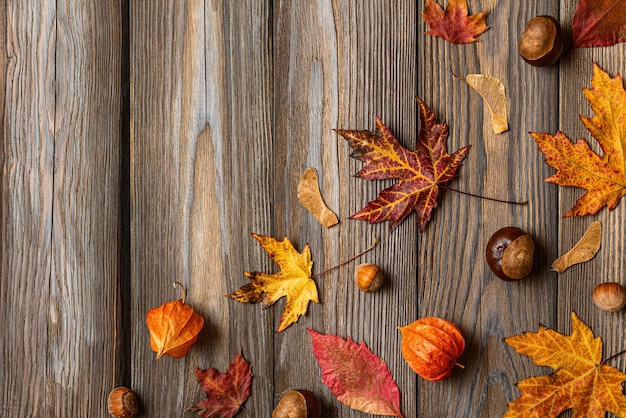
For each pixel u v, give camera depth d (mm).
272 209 800
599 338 755
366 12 787
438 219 780
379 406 781
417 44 781
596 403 751
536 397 757
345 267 791
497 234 752
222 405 799
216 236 805
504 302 773
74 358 816
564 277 766
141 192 812
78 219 815
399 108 784
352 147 770
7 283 819
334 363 786
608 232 755
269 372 800
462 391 777
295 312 790
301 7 794
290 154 797
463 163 775
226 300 805
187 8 805
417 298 783
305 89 794
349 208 790
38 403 818
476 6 773
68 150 815
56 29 816
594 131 748
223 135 804
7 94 818
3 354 819
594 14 747
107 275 814
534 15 766
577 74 760
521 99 768
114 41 812
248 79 800
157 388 811
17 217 819
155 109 810
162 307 783
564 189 764
